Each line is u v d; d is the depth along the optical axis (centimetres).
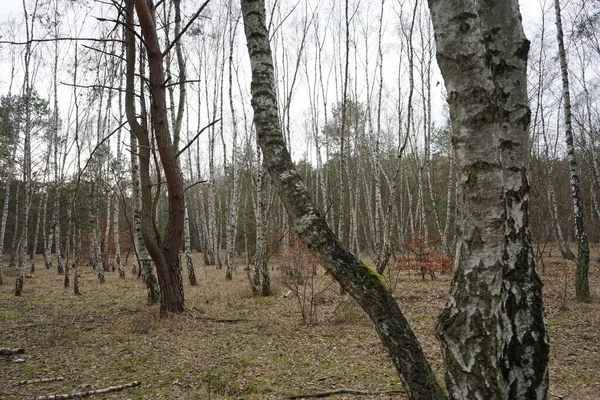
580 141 2281
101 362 620
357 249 1906
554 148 2131
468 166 224
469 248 225
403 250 1825
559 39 1042
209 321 881
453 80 228
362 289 249
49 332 809
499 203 218
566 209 2227
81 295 1329
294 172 285
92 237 2559
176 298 934
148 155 947
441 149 2728
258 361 611
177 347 693
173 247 941
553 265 1681
